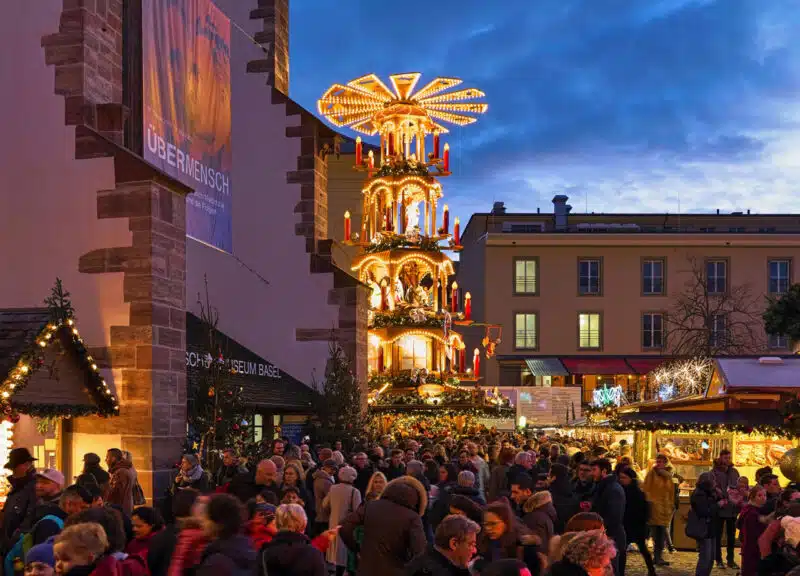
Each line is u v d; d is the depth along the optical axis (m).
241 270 26.48
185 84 20.62
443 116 37.72
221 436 16.58
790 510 9.70
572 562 6.20
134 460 15.19
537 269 58.34
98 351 15.47
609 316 58.34
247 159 26.91
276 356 26.11
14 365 12.79
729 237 58.66
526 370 58.16
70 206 15.84
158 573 7.81
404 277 35.53
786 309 35.94
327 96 35.88
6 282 15.98
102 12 16.89
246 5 27.34
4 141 16.27
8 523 10.22
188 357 19.67
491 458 19.42
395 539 8.73
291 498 10.59
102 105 16.28
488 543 8.38
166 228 15.92
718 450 19.98
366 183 35.56
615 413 24.25
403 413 32.72
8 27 16.48
